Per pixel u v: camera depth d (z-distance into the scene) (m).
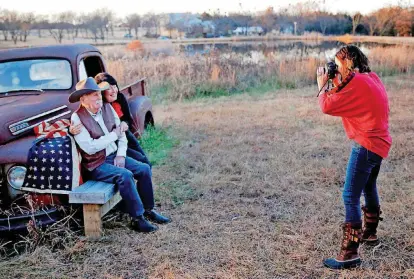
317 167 5.84
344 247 3.39
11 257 3.69
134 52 19.44
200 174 5.70
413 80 14.52
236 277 3.31
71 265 3.54
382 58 16.92
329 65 3.23
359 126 3.24
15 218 3.68
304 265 3.47
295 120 8.95
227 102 11.79
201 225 4.20
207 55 16.34
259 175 5.64
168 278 3.31
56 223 3.79
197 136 7.90
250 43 32.75
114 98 4.22
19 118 4.10
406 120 8.55
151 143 6.96
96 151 3.93
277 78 14.42
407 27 34.94
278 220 4.31
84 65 5.50
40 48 5.32
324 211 4.46
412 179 5.34
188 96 13.00
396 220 4.18
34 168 3.71
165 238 3.96
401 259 3.51
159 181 5.48
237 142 7.29
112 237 3.94
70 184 3.78
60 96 4.81
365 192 3.62
